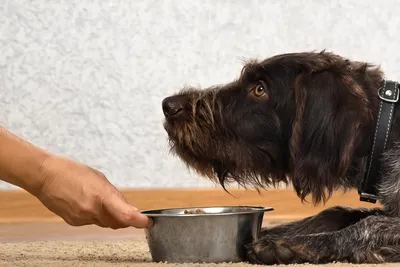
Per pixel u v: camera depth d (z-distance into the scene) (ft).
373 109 11.59
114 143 21.31
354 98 11.37
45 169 9.50
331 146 11.31
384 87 11.66
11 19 21.04
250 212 10.78
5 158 9.41
